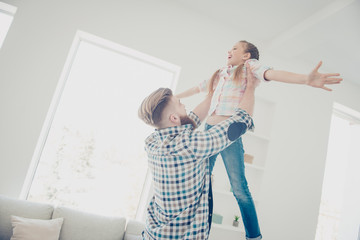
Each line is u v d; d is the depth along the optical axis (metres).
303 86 2.52
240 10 2.20
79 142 2.10
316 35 2.11
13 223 1.60
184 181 0.78
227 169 1.67
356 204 2.74
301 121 2.46
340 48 2.32
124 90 2.23
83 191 2.07
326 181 2.68
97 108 2.16
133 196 2.14
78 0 2.10
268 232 2.26
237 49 1.60
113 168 2.12
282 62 2.45
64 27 2.04
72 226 1.80
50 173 2.04
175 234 0.76
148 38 2.20
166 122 0.89
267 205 2.28
